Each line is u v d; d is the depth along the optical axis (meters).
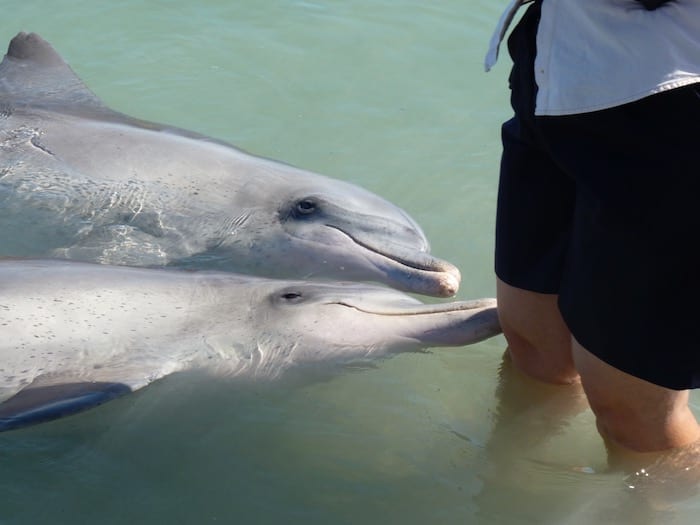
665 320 2.14
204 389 2.48
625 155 2.10
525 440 2.44
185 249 2.93
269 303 2.57
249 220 2.95
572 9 2.10
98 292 2.54
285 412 2.50
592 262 2.17
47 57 3.39
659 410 2.25
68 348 2.46
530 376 2.50
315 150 3.30
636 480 2.31
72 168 3.02
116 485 2.37
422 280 2.79
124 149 3.05
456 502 2.34
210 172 3.02
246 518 2.32
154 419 2.46
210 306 2.56
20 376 2.42
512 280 2.36
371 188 3.14
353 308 2.56
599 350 2.21
